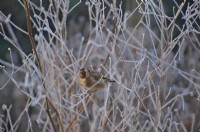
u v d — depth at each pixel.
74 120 9.58
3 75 20.34
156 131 9.57
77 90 10.88
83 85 9.48
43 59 9.32
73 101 10.46
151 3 10.41
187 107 15.65
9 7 26.34
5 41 24.83
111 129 9.66
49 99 9.20
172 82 15.59
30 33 9.17
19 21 26.19
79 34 19.36
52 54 9.64
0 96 19.66
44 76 9.80
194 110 15.83
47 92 9.16
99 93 14.48
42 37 9.41
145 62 13.20
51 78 9.27
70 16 24.95
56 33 10.07
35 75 10.67
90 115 14.35
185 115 15.65
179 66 17.16
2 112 19.39
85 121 14.06
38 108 17.27
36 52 9.19
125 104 9.49
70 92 10.33
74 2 24.91
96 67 15.52
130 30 17.28
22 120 17.80
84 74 9.47
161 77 10.00
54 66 9.39
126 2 19.95
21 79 19.59
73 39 19.45
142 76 12.41
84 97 9.78
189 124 15.18
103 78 9.46
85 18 23.72
